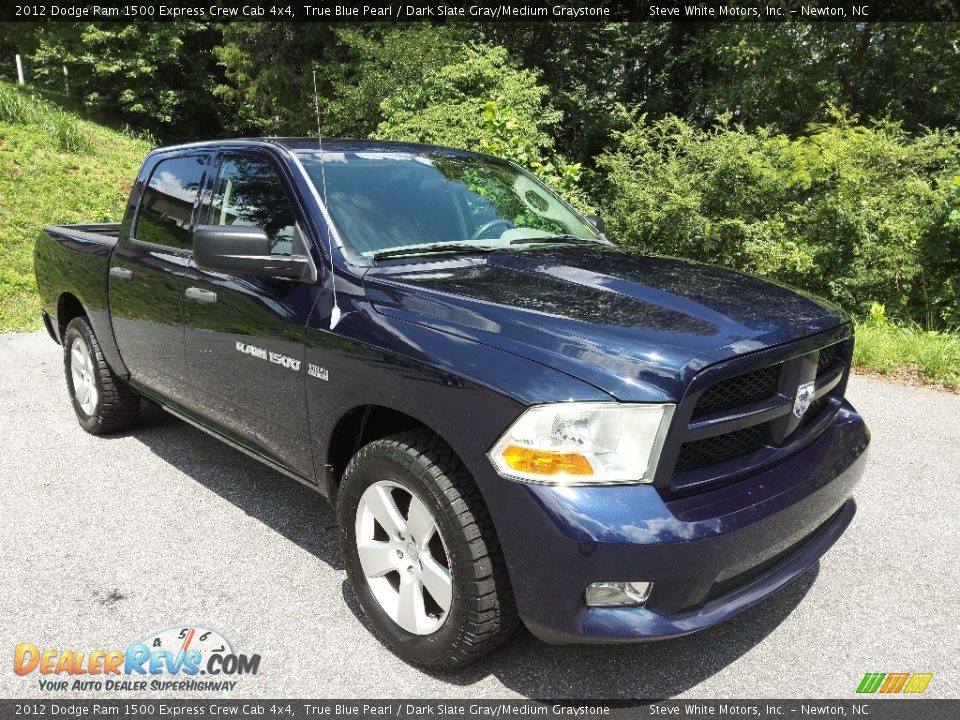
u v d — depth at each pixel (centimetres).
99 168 1297
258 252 270
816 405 270
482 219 337
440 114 1045
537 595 210
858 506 371
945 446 452
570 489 203
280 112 2177
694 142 927
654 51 1792
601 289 258
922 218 755
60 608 277
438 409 226
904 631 270
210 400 341
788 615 280
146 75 2248
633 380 204
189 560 312
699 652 258
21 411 499
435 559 241
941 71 1465
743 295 260
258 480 394
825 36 1413
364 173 321
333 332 263
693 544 202
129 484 386
